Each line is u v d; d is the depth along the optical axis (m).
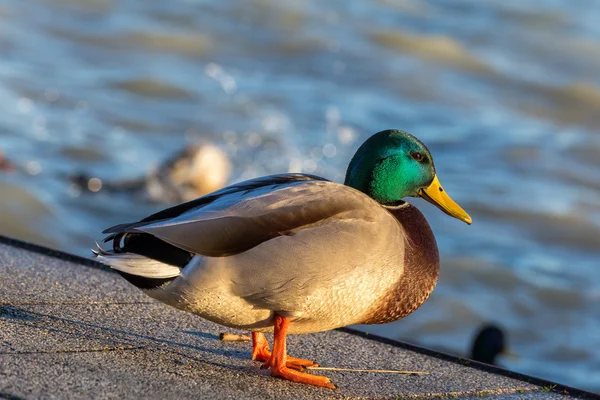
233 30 26.39
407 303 5.23
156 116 20.03
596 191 19.23
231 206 4.87
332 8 29.42
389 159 5.58
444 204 5.70
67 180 15.80
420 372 5.60
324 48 26.38
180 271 4.79
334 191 5.09
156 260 4.77
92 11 25.78
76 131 18.19
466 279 14.20
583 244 16.33
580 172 20.20
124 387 4.66
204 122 20.09
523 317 13.38
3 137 17.12
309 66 25.17
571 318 13.50
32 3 25.44
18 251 6.88
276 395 4.89
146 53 23.97
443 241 15.45
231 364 5.32
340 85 24.17
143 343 5.43
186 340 5.63
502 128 22.75
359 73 25.09
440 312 13.13
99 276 6.59
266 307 5.01
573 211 17.41
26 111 18.72
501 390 5.43
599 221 17.16
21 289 6.08
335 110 22.16
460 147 20.92
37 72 21.11
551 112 24.89
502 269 14.60
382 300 5.15
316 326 5.20
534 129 23.08
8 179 15.04
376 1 31.02
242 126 20.30
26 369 4.71
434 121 22.69
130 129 19.06
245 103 21.69
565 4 34.50
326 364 5.59
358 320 5.20
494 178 19.03
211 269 4.78
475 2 32.94
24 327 5.36
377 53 26.45
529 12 32.56
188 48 24.84
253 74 24.03
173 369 5.06
